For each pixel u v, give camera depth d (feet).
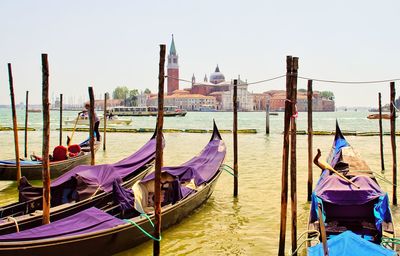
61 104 95.14
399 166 80.43
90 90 61.67
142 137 153.17
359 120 338.75
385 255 26.78
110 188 44.86
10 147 114.62
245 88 596.29
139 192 41.57
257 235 40.81
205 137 153.07
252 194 56.95
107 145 124.77
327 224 36.24
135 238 36.37
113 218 34.81
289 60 34.76
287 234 40.93
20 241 29.14
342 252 26.96
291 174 34.76
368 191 36.19
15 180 61.31
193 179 47.67
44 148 35.78
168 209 41.09
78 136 155.53
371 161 87.20
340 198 36.24
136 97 607.78
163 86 33.83
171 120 333.21
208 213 48.01
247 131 169.78
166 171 46.06
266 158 93.04
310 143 51.83
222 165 58.18
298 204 51.16
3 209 38.78
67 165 67.00
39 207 41.24
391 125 51.88
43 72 36.60
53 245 30.01
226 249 37.37
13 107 58.18
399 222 43.45
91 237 32.07
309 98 52.11
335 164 48.98
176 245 38.27
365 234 35.19
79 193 42.52
